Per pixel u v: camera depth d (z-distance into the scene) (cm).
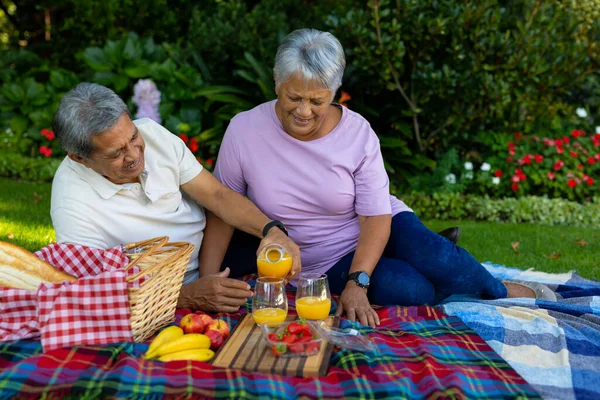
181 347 246
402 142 662
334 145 315
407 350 258
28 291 247
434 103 674
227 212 316
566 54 652
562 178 675
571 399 231
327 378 233
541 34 637
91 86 262
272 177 319
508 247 509
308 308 272
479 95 636
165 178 304
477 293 326
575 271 399
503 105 631
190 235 319
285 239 294
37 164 744
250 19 745
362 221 326
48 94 814
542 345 271
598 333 279
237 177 328
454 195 645
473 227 583
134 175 280
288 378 232
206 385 222
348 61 650
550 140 693
